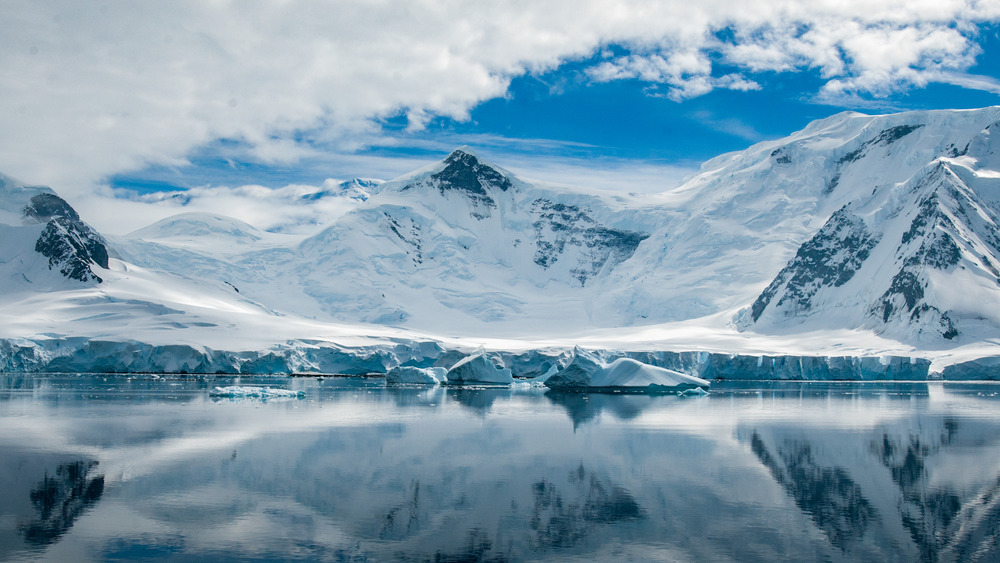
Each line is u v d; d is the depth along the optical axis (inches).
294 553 1017.5
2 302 6796.3
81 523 1141.1
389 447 1822.1
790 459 1678.2
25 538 1069.1
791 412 2815.0
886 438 2036.2
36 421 2321.6
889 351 7293.3
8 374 5246.1
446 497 1310.3
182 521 1155.3
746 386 5246.1
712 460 1662.2
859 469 1566.2
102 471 1504.7
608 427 2246.6
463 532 1111.6
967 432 2176.4
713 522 1165.1
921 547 1052.5
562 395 3752.5
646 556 1013.2
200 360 5605.3
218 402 3070.9
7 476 1451.8
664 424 2337.6
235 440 1918.1
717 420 2472.9
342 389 4190.5
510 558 1003.3
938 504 1275.8
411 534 1100.5
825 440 1984.5
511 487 1385.3
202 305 7657.5
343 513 1205.7
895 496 1331.2
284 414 2583.7
